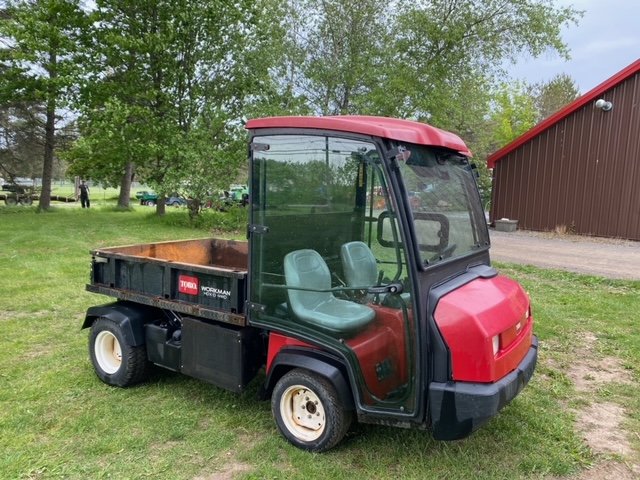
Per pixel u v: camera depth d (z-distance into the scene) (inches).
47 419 142.8
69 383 167.5
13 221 642.8
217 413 147.7
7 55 641.6
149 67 605.3
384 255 115.2
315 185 122.8
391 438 133.0
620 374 183.5
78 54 584.4
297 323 126.1
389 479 116.4
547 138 611.2
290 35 690.2
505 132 1249.4
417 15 677.3
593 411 154.6
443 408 108.3
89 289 177.6
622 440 137.5
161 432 136.6
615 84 550.0
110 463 122.6
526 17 677.9
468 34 694.5
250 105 605.0
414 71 685.9
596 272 364.2
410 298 110.7
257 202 130.1
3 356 190.5
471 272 131.3
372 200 115.9
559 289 315.3
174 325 159.5
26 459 123.0
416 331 110.0
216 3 573.3
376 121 122.3
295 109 627.8
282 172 126.4
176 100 613.6
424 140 118.4
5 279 317.4
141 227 598.2
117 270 171.9
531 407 153.7
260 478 116.9
